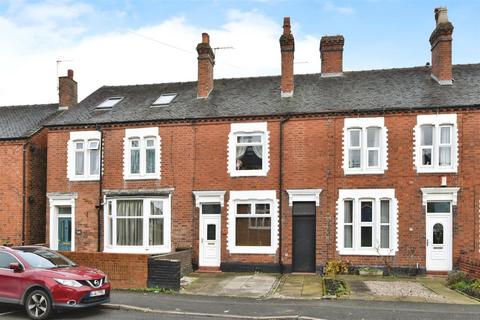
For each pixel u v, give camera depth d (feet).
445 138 64.08
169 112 73.36
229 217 68.33
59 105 88.38
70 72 89.04
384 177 64.80
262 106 70.74
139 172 72.49
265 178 67.92
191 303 45.68
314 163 66.80
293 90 73.77
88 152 75.15
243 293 51.19
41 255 43.37
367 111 65.46
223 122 69.92
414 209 63.77
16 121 86.22
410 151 64.34
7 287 40.09
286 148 67.72
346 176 65.77
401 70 76.33
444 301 46.60
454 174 62.90
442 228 63.21
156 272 53.78
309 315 40.40
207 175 69.87
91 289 39.91
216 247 68.74
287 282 58.18
